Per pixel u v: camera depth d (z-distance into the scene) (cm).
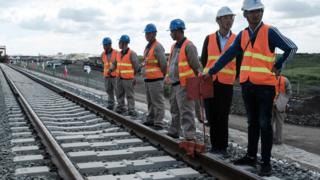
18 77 4372
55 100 1942
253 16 622
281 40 603
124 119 1111
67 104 1755
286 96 902
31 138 974
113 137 971
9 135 1027
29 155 792
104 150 838
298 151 863
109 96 1548
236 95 2083
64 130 1089
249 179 547
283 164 697
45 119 1262
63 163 669
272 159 732
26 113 1395
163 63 1048
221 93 767
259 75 624
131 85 1354
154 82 1065
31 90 2586
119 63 1369
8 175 668
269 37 616
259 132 671
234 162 693
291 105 1670
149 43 1066
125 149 834
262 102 631
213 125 783
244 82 645
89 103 1538
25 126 1180
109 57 1530
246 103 657
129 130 1038
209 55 774
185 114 823
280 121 923
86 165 691
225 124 779
